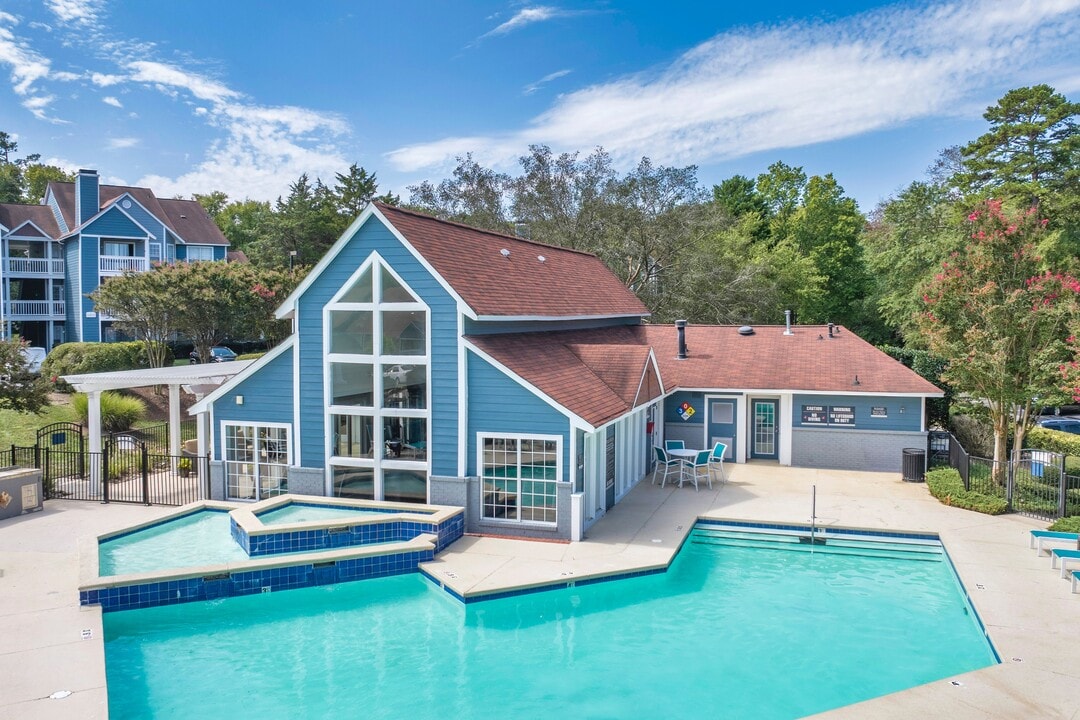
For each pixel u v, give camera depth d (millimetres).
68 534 15812
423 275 16156
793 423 23391
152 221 46594
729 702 9641
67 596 12367
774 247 57688
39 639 10664
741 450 24016
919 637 11656
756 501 18969
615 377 18828
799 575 14688
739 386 23266
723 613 12766
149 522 15922
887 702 8828
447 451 16266
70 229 44656
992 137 38781
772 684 10133
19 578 13203
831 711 8617
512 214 47562
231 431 18219
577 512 15414
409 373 16531
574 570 13688
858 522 16938
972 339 18875
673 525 16766
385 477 16969
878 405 22594
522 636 11852
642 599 13461
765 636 11781
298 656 11117
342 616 12688
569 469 15445
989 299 18859
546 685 10148
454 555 14617
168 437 25875
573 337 21562
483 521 16125
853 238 56344
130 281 33719
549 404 15445
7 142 82562
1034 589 12594
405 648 11406
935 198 46062
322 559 13602
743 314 43875
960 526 16547
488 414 15930
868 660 10852
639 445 21438
